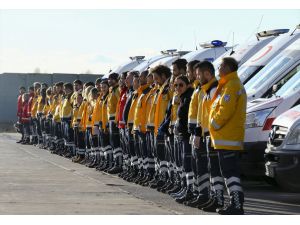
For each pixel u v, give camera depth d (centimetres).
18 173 1791
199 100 1175
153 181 1505
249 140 1416
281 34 1769
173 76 1338
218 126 1085
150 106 1521
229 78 1087
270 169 1260
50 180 1628
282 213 1166
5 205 1216
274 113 1419
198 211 1173
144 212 1157
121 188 1496
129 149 1634
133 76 1650
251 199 1348
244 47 1866
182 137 1262
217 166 1162
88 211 1157
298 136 1221
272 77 1552
